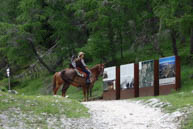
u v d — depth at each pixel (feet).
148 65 78.38
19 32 130.11
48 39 148.66
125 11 116.67
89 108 53.83
